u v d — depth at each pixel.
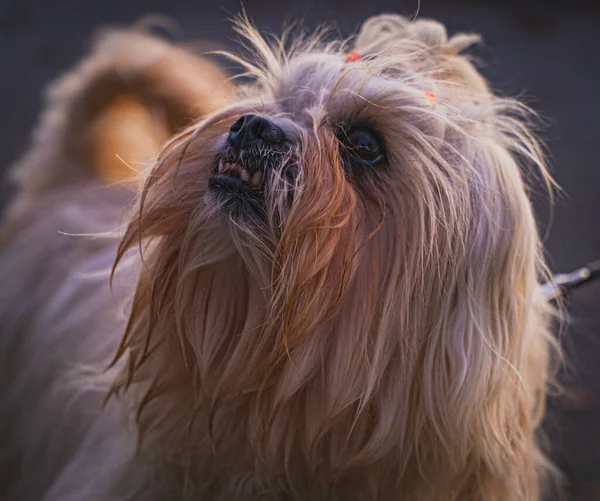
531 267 1.89
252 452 1.92
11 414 2.87
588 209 6.24
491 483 1.93
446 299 1.82
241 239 1.72
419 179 1.78
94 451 2.28
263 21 9.63
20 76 8.25
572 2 11.60
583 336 4.68
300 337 1.74
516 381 1.88
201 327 1.85
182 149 1.85
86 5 10.55
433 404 1.83
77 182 3.27
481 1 11.24
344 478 1.92
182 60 3.35
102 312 2.55
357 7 10.23
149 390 1.91
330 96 1.82
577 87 8.77
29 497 2.70
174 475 2.01
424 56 2.10
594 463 3.66
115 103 3.30
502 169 1.88
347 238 1.73
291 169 1.73
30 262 3.03
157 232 1.87
